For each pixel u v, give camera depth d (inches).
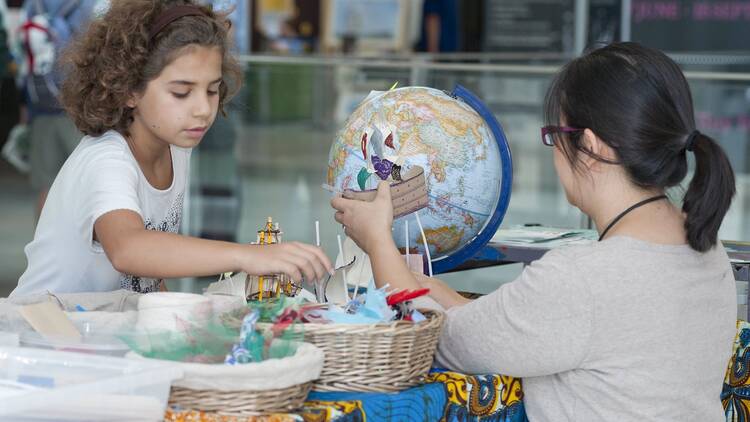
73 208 72.3
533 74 211.5
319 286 71.1
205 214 217.8
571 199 67.2
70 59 73.5
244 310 62.5
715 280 65.8
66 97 74.4
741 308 86.2
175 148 79.7
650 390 62.1
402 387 61.1
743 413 80.2
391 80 214.1
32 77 206.5
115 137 73.7
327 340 59.5
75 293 71.7
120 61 69.6
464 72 206.5
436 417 61.2
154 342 57.0
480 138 76.4
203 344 57.1
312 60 220.8
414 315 63.2
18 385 53.0
